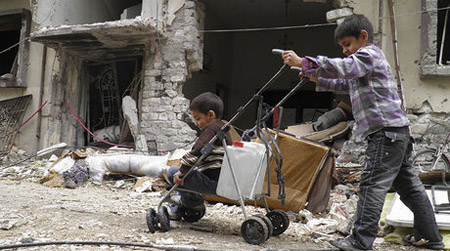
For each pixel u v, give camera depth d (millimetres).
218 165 3098
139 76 9000
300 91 12648
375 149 2725
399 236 3188
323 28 12461
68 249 2584
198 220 3631
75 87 9617
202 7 8805
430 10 6684
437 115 6793
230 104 13141
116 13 10992
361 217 2732
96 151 8305
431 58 6652
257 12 11578
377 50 2713
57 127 9414
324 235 3359
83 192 5438
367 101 2713
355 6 7156
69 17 9617
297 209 4117
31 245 2602
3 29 10656
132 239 2887
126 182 6027
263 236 2900
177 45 8359
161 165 5949
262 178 3145
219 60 12172
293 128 7898
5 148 9719
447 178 4469
